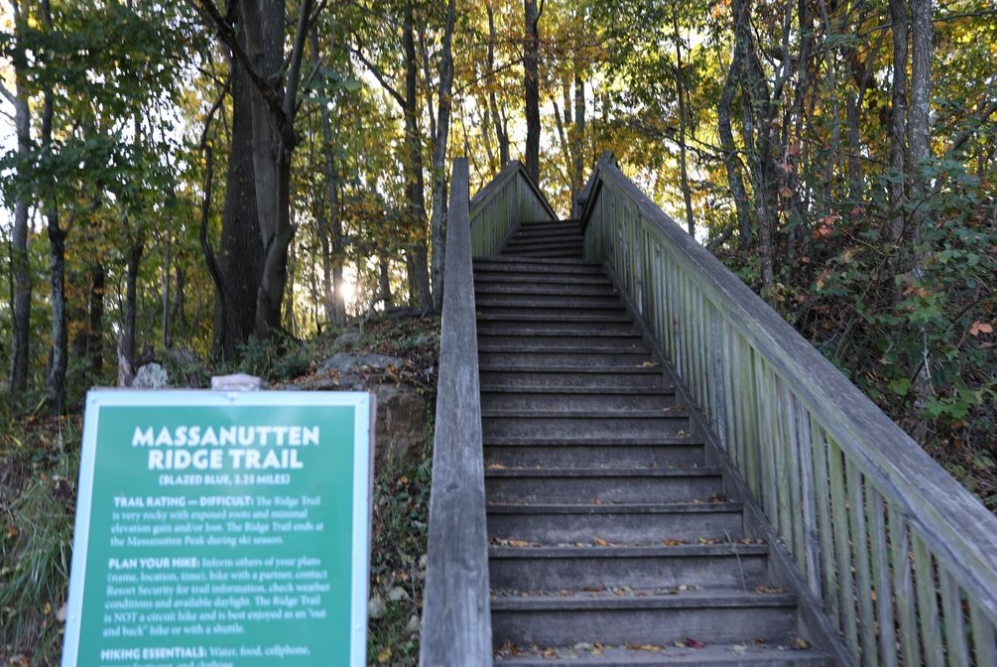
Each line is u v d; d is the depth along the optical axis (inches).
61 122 402.3
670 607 129.7
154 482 78.0
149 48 296.7
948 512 95.7
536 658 119.7
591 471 166.2
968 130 201.9
